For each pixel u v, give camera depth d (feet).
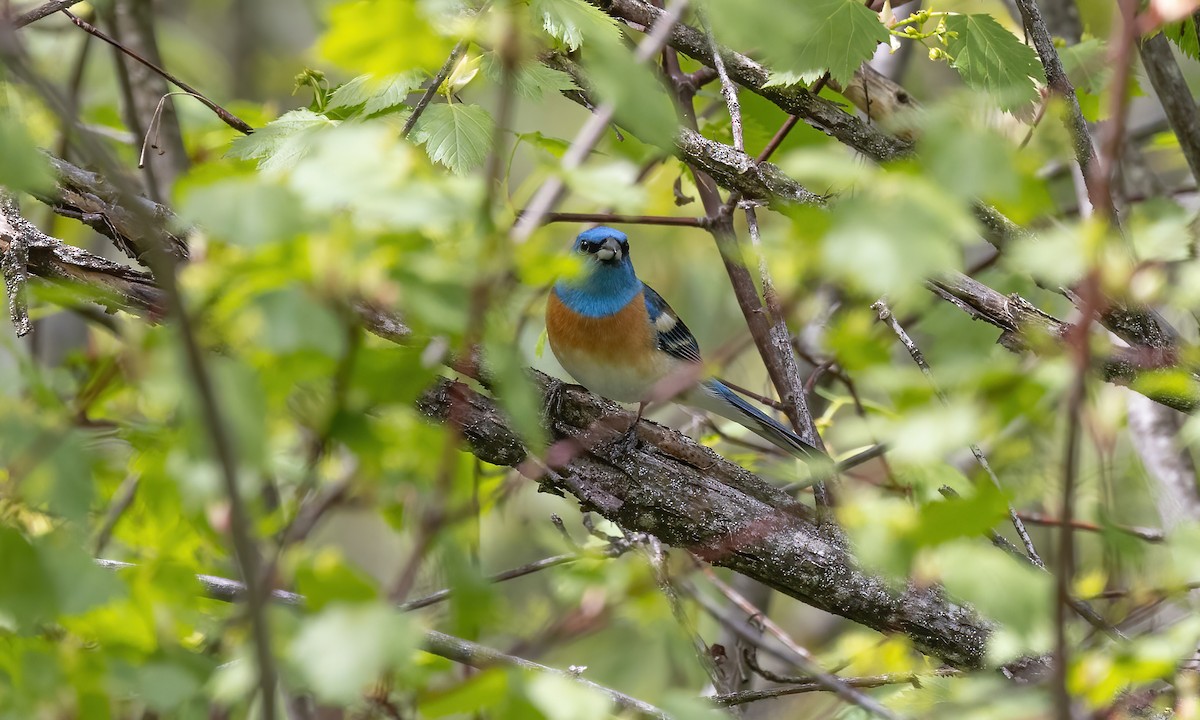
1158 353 28.68
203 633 25.90
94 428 31.40
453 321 15.34
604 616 39.42
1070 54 39.27
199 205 15.25
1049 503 45.16
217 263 16.93
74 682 20.08
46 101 15.42
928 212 13.83
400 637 14.74
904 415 17.28
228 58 72.13
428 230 16.61
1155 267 18.62
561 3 20.79
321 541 55.21
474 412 29.50
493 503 42.45
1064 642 15.57
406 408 20.33
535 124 65.67
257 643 14.83
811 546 30.35
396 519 34.65
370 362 17.31
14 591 17.70
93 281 29.19
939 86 56.85
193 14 73.51
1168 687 23.17
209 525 26.76
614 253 40.24
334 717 26.13
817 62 27.73
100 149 14.40
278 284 15.67
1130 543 31.37
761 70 34.37
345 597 18.57
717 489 31.07
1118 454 46.52
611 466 30.76
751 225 31.60
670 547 35.17
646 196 16.31
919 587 29.78
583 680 24.20
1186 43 36.86
